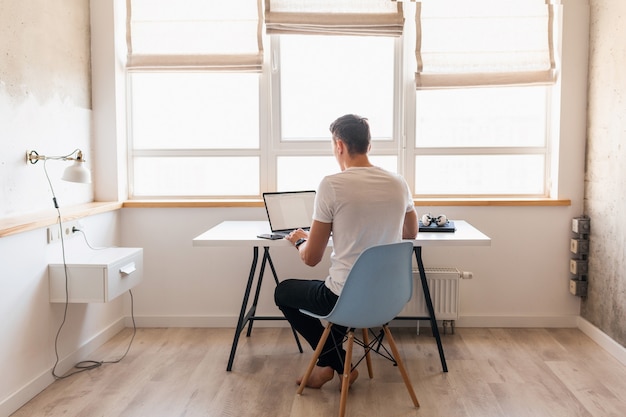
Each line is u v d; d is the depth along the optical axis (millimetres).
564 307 3992
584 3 3811
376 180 2633
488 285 3992
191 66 3926
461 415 2680
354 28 3871
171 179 4137
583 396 2875
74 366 3293
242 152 4074
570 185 3914
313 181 4102
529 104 4031
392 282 2549
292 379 3105
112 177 3914
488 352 3506
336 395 2902
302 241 2939
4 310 2652
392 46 3998
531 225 3945
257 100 4062
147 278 4027
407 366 3287
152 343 3703
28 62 3043
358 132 2684
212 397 2881
